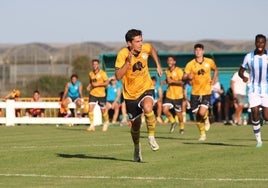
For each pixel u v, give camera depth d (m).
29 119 72.81
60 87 115.56
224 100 73.69
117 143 43.34
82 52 142.88
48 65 134.50
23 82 124.06
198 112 46.94
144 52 31.30
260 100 39.06
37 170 29.05
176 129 62.19
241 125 69.12
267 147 39.16
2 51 146.62
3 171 28.80
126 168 29.38
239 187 24.03
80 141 45.66
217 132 56.12
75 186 24.55
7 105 73.19
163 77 79.06
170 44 114.50
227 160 32.16
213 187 24.03
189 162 31.39
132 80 31.14
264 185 24.47
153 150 35.31
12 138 49.75
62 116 72.69
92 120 60.56
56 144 42.84
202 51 47.91
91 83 59.69
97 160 32.62
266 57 38.50
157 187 24.20
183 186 24.31
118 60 31.09
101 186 24.52
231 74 79.62
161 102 72.69
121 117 77.94
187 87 74.44
